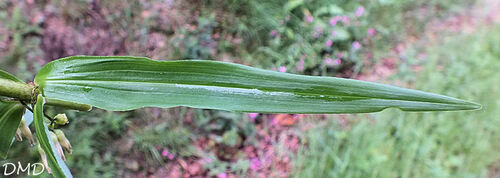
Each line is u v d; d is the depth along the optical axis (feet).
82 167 2.62
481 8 5.29
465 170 3.60
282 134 3.34
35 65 2.93
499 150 3.85
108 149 2.86
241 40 3.68
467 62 4.28
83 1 3.27
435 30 4.69
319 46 3.76
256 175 3.22
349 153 3.11
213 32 3.63
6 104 0.70
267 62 3.66
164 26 3.50
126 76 0.68
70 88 0.68
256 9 3.68
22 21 3.00
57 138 0.74
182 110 3.20
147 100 0.67
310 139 3.26
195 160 3.16
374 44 4.16
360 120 3.36
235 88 0.66
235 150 3.32
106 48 3.30
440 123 3.60
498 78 4.18
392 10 4.38
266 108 0.65
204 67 0.67
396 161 3.31
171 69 0.67
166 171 3.06
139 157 2.99
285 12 3.75
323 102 0.64
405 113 3.44
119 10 3.38
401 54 4.24
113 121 2.82
